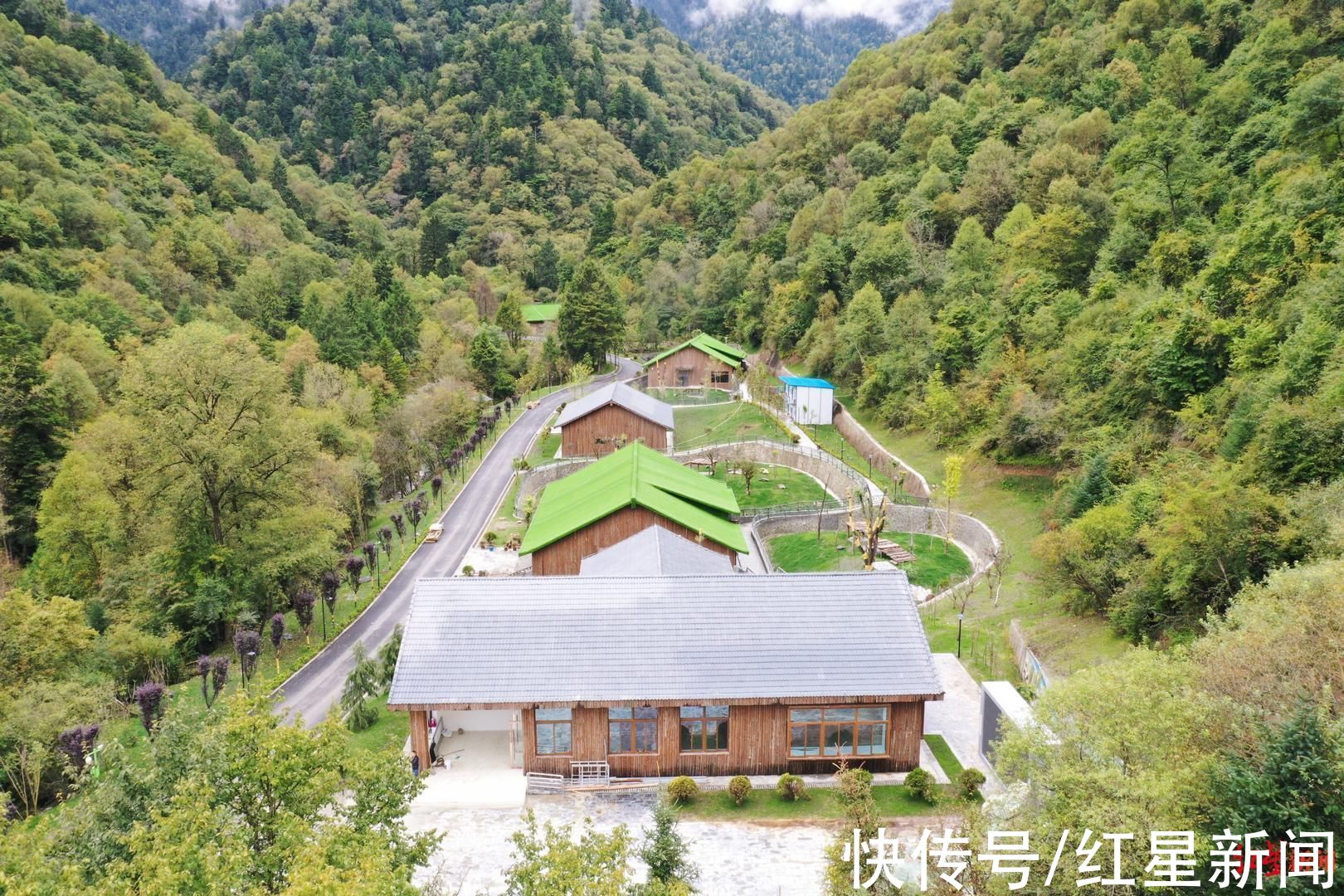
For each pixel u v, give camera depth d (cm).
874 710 3253
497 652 3316
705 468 7731
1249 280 4622
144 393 5178
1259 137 6562
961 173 10169
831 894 2173
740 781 3092
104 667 4281
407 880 1822
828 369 9225
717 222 16088
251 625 5159
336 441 7494
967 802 2997
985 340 6975
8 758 3306
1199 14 9556
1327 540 2722
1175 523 3362
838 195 11694
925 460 6725
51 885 1659
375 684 3853
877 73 14625
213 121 18250
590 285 12688
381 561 6294
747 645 3344
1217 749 2003
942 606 4688
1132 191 6869
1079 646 3719
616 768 3275
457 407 9631
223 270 13400
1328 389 3244
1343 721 1809
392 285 12212
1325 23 7275
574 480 6309
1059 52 10681
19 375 6981
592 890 1708
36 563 5606
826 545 5744
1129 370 4953
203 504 5444
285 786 2056
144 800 1992
